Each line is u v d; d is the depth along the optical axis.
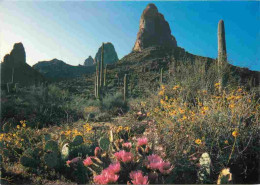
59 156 2.97
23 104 10.07
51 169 2.77
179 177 2.14
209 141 2.47
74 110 9.85
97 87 14.28
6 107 8.45
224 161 2.26
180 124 2.69
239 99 3.06
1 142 3.43
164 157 2.30
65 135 3.72
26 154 2.94
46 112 8.65
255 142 2.52
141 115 4.46
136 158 1.98
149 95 5.05
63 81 30.89
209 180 2.04
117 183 1.68
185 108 3.05
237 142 2.41
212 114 2.76
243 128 2.60
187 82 4.38
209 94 3.86
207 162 2.12
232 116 2.61
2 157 3.18
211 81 4.34
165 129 2.71
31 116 8.05
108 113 8.65
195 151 2.45
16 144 3.54
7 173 2.62
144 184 1.53
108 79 27.55
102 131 3.94
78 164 2.48
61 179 2.53
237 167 2.26
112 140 2.72
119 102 10.82
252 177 2.19
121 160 1.81
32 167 2.76
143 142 2.11
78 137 3.09
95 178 1.73
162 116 3.10
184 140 2.46
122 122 4.39
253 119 2.79
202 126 2.67
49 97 11.31
